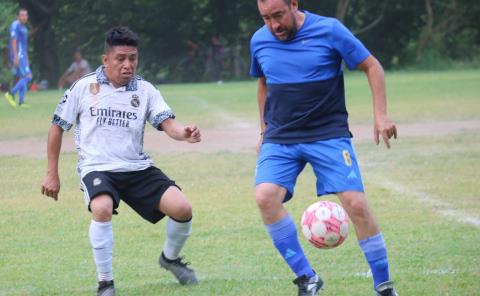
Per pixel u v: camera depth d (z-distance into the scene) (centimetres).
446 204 1598
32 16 7081
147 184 1068
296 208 1602
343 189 965
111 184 1055
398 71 7538
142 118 1076
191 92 5381
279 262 1198
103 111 1063
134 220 1530
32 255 1276
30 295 1055
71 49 7700
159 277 1141
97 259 1025
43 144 2691
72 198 1770
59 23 7644
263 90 1067
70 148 2594
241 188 1836
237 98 4647
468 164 2083
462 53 8150
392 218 1480
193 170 2098
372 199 1667
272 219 982
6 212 1623
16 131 3055
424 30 7962
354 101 4078
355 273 1122
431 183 1833
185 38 7712
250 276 1123
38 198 1775
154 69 7812
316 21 988
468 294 1004
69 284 1109
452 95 4238
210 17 7719
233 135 2850
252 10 7694
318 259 1208
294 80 986
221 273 1145
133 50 1059
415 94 4372
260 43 1009
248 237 1362
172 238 1070
